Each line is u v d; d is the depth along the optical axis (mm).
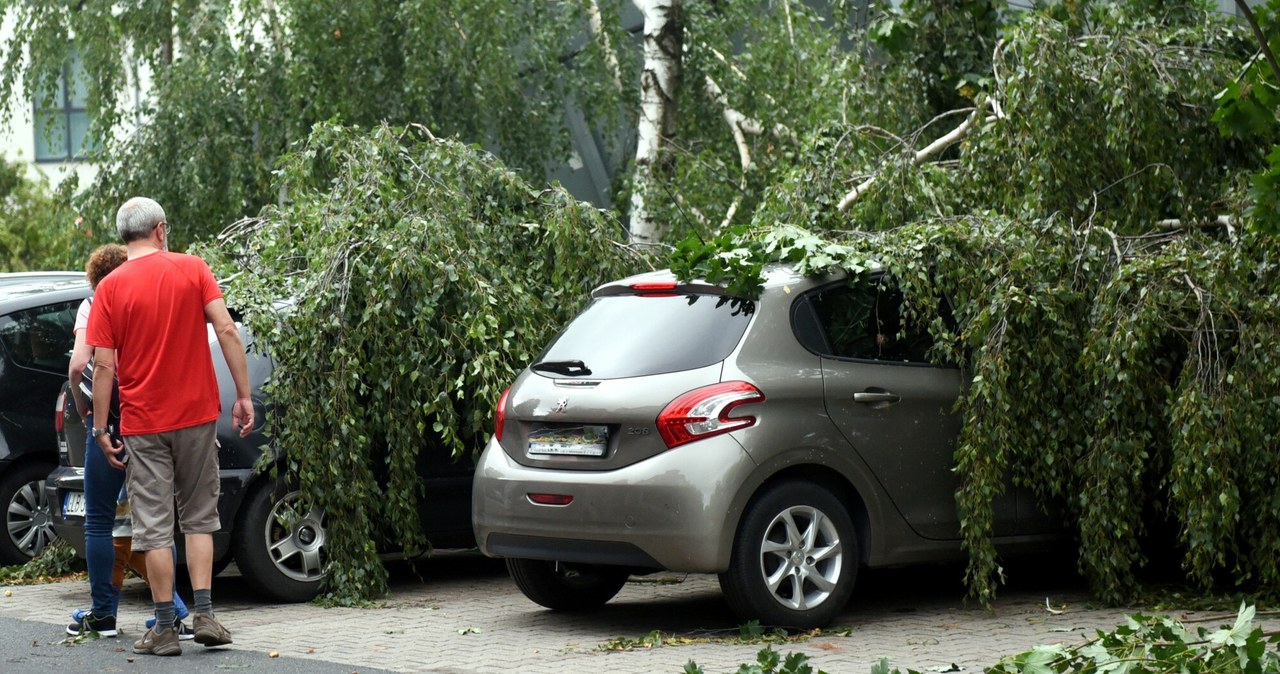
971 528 8812
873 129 12289
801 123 17234
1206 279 9031
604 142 20953
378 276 10344
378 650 8227
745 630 8227
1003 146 10906
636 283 9008
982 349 8969
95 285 8906
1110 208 10875
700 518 7996
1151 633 6422
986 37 13547
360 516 10180
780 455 8242
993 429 8875
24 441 12141
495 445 8984
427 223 10500
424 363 10344
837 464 8500
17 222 29344
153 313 8062
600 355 8703
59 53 20422
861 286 9062
